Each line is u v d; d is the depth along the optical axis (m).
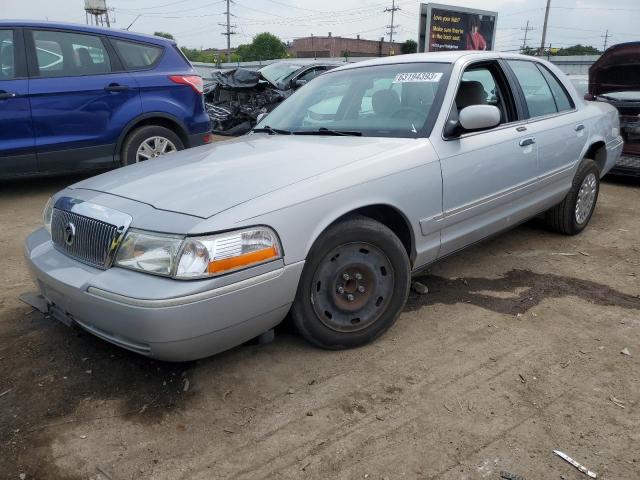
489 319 3.62
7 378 2.97
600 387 2.87
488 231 4.00
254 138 3.90
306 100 4.31
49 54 6.23
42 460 2.39
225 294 2.52
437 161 3.41
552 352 3.21
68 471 2.33
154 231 2.56
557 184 4.71
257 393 2.83
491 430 2.54
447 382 2.92
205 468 2.34
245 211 2.61
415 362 3.11
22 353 3.21
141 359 3.14
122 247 2.63
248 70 12.61
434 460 2.36
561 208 5.12
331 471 2.31
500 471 2.29
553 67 5.01
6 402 2.78
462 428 2.56
